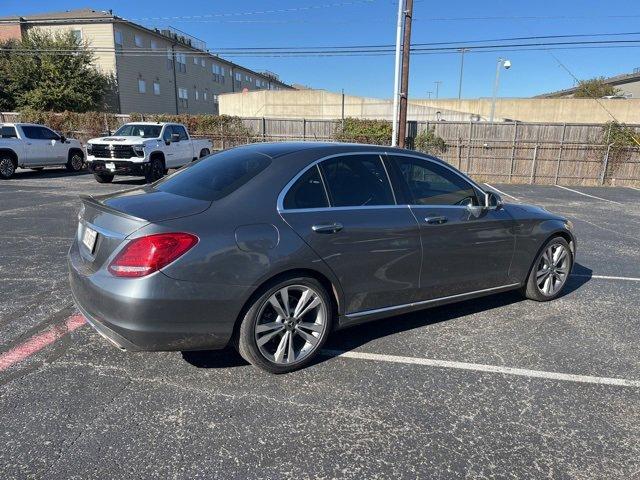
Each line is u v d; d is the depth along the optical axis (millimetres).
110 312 2791
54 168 19734
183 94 46375
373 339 3926
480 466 2463
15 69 31484
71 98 32219
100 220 3037
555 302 4953
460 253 4023
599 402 3088
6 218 8523
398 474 2389
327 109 42125
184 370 3322
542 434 2740
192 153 16562
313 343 3383
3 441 2527
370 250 3473
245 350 3129
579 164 19750
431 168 4020
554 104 42188
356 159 3643
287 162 3348
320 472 2387
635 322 4457
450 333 4090
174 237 2781
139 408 2861
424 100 45156
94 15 36281
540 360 3643
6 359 3395
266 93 43000
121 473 2330
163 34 42219
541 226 4664
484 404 3027
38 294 4676
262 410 2887
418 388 3195
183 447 2533
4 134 15945
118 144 13547
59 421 2711
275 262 3041
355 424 2783
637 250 7574
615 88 60438
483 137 20281
